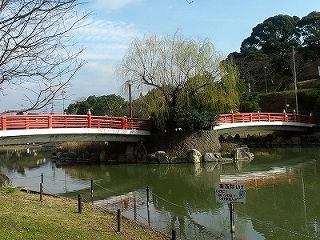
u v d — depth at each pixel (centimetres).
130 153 3725
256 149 4700
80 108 7062
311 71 7962
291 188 2178
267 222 1469
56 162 4103
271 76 8056
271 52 8406
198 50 3684
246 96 5606
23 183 2595
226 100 3900
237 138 5444
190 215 1597
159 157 3512
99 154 3944
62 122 3058
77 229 1054
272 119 4594
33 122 2861
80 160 4047
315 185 2255
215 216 1574
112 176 2903
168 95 3669
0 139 2736
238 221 1488
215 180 2570
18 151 6994
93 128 3250
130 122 3581
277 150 4494
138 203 1875
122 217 1324
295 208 1698
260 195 1997
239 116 4156
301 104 6294
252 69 7975
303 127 5094
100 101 6950
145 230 1173
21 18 497
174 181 2602
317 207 1711
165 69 3641
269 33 8944
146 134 3706
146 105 3700
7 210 1186
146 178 2769
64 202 1501
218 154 3588
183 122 3622
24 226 992
